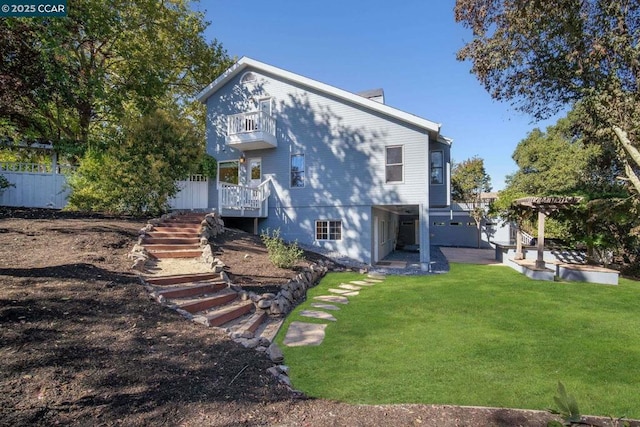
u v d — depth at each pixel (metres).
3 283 4.34
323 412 2.88
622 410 3.09
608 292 8.41
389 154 12.86
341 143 13.48
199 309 5.31
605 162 18.59
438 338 5.05
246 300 6.13
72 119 14.80
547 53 9.88
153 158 10.35
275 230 13.75
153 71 15.59
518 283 9.53
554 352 4.52
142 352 3.50
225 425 2.56
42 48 10.20
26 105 11.21
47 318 3.72
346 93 13.17
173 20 16.61
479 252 19.23
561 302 7.36
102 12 12.34
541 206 10.65
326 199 13.65
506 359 4.27
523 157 28.75
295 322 5.84
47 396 2.61
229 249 9.16
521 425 2.71
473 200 25.05
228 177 15.41
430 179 13.38
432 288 8.80
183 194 13.73
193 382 3.12
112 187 10.37
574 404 2.26
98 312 4.14
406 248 21.20
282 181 14.36
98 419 2.46
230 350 3.91
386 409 2.95
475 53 10.19
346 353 4.45
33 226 7.55
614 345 4.81
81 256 6.02
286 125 14.35
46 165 12.19
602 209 11.14
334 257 13.09
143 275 5.88
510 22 9.33
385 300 7.46
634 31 8.48
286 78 14.25
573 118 21.36
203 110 20.66
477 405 3.11
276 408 2.88
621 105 8.84
